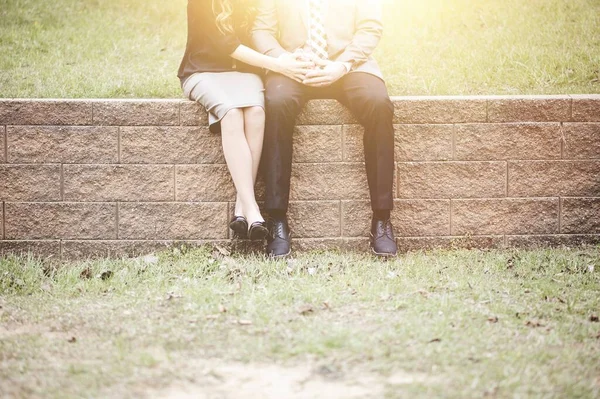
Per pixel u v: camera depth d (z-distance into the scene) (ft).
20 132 15.80
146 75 20.12
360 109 15.29
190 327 11.34
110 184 15.94
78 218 15.99
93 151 15.87
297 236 16.16
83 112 15.78
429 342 10.62
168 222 16.03
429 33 23.26
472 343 10.59
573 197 16.34
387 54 21.77
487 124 16.10
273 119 15.02
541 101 16.11
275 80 15.42
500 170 16.21
